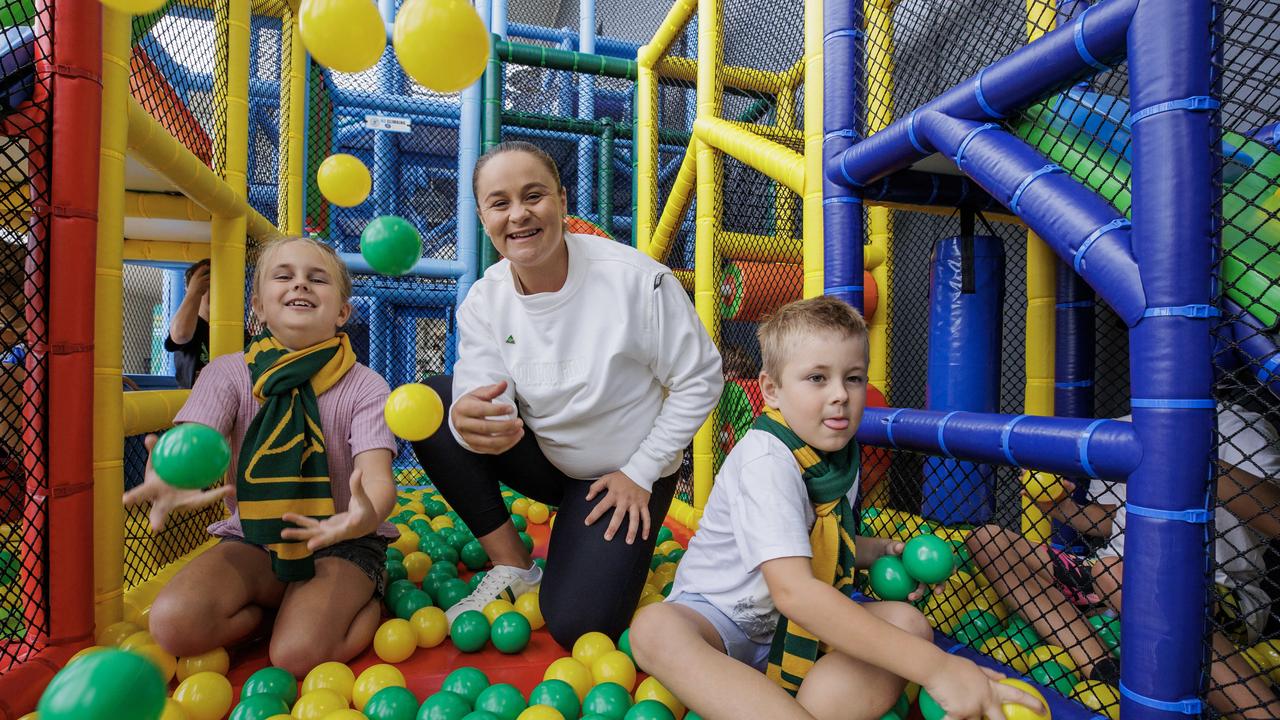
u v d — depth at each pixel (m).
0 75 1.62
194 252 3.60
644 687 1.48
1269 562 1.63
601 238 1.94
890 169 2.02
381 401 1.86
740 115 4.29
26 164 2.08
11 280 1.66
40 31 1.62
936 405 2.40
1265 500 1.54
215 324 2.78
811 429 1.46
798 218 3.76
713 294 3.53
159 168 2.11
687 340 1.85
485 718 1.29
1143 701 1.21
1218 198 1.21
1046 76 1.49
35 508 1.59
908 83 2.33
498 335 1.90
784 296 3.75
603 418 1.86
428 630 1.82
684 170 3.73
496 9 5.83
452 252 6.74
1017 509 2.30
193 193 2.40
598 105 7.45
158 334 5.86
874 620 1.24
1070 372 2.59
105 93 1.72
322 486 1.74
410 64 1.08
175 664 1.59
